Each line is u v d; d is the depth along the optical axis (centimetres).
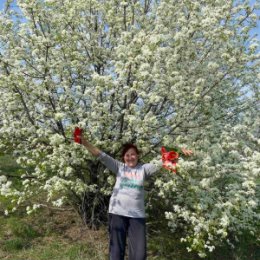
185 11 406
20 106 390
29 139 393
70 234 399
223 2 393
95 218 410
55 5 375
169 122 378
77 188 360
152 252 379
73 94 366
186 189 372
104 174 401
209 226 334
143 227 307
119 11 408
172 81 351
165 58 359
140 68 327
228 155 379
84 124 349
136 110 359
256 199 368
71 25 394
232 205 334
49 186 347
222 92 416
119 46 346
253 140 371
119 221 307
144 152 379
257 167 343
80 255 358
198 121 394
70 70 386
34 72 372
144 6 423
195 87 382
